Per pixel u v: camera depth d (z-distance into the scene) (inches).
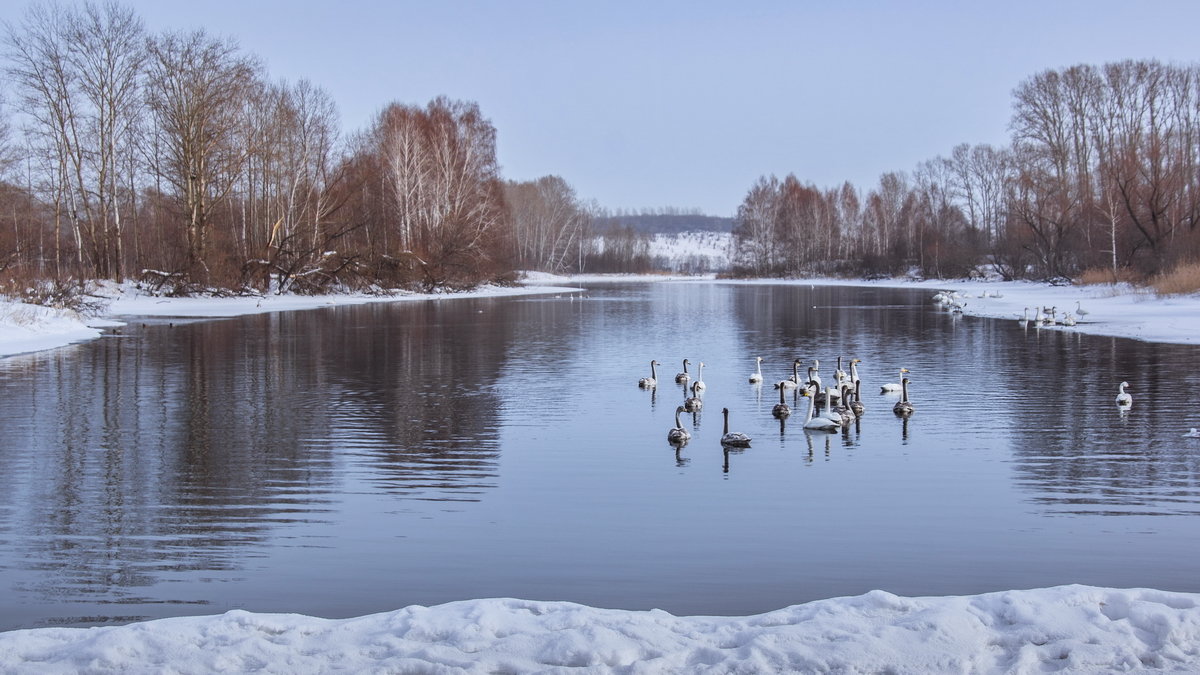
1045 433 645.3
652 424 692.7
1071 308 1871.3
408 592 343.9
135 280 2315.5
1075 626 253.9
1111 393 824.3
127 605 331.0
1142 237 2497.5
